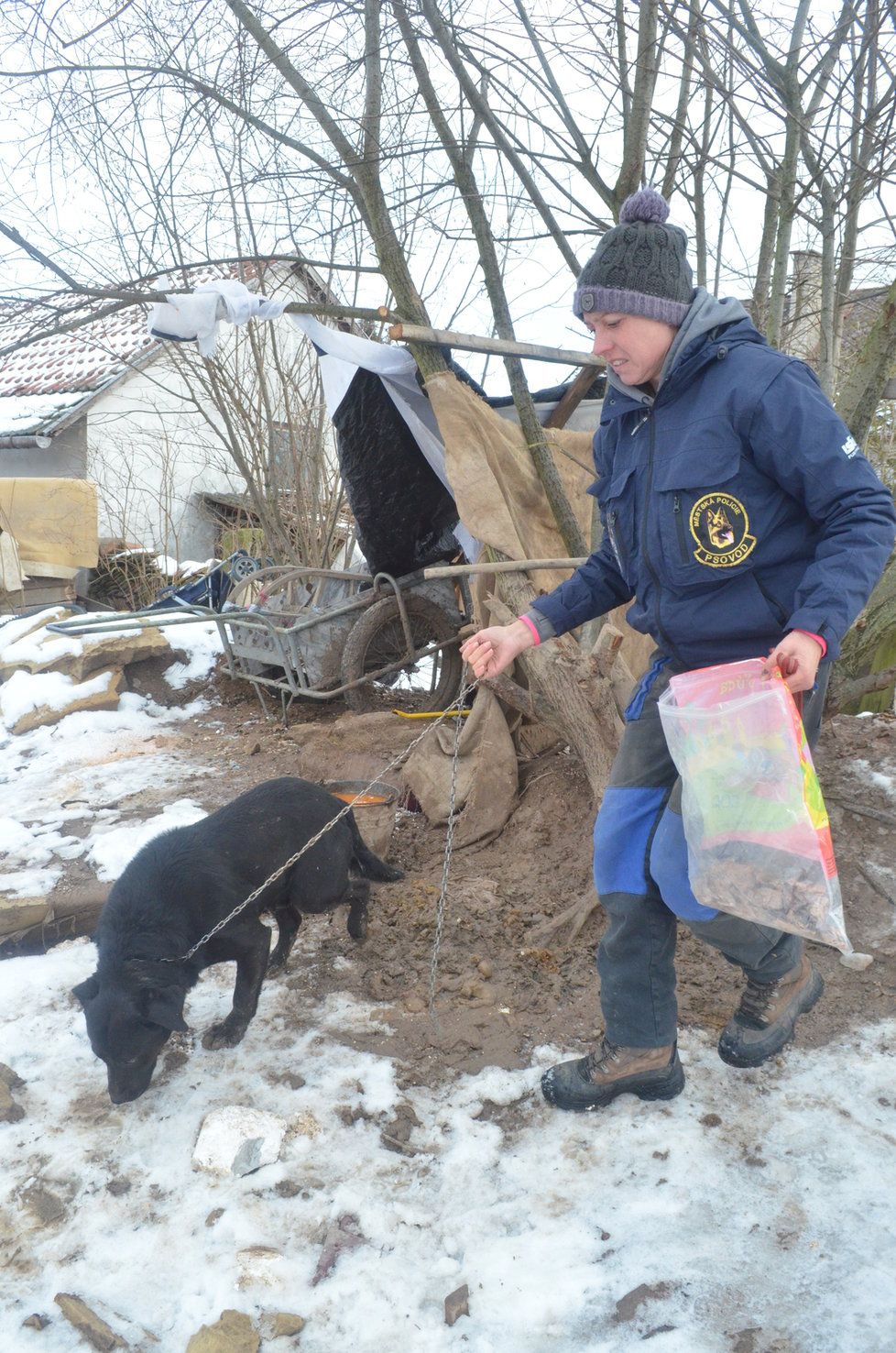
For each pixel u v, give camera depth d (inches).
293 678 280.8
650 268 84.3
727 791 80.8
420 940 146.2
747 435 83.5
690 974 131.7
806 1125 103.0
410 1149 104.2
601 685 163.2
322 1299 86.3
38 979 139.9
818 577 78.8
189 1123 110.1
